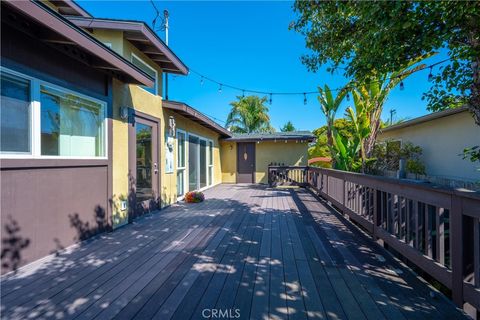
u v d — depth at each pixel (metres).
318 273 2.59
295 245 3.43
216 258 2.98
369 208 3.80
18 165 2.68
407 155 7.91
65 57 3.31
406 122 7.95
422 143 7.91
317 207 6.10
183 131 7.49
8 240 2.60
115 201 4.30
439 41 2.18
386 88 6.23
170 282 2.40
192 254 3.11
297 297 2.14
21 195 2.74
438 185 2.20
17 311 1.94
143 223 4.63
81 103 3.68
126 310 1.95
